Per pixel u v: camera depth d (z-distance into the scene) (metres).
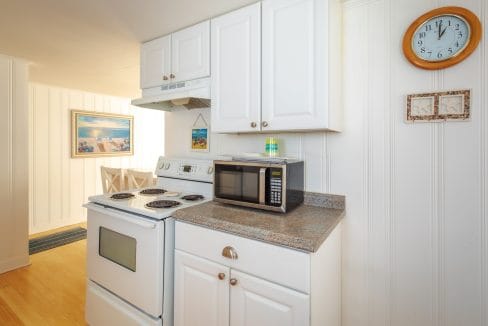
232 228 1.19
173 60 1.89
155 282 1.38
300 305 1.01
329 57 1.27
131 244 1.51
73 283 2.34
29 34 1.96
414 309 1.34
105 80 3.28
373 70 1.41
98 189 4.25
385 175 1.40
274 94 1.40
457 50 1.19
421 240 1.32
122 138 4.52
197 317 1.31
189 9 1.60
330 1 1.28
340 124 1.47
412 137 1.33
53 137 3.74
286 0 1.36
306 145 1.62
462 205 1.22
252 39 1.47
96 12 1.64
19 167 2.56
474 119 1.19
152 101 1.84
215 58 1.64
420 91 1.30
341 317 1.53
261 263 1.11
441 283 1.27
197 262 1.31
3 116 2.45
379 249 1.42
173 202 1.64
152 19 1.73
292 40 1.34
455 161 1.23
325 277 1.19
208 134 2.04
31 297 2.12
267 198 1.38
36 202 3.61
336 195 1.52
